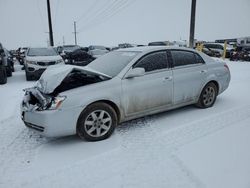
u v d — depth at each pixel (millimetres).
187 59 4949
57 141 3934
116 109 4035
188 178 2826
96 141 3867
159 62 4500
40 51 11164
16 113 5480
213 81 5395
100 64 4688
